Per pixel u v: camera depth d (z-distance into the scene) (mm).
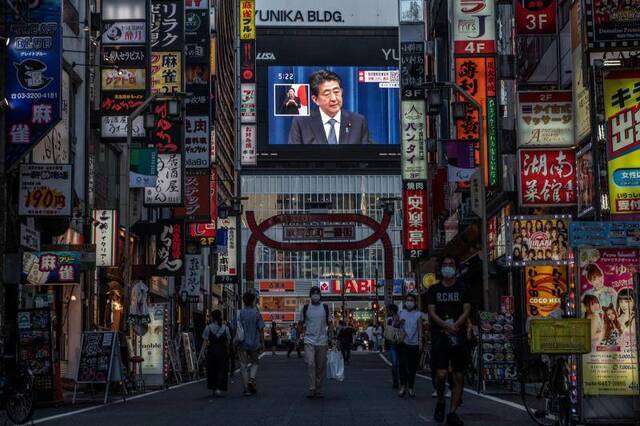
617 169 17734
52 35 19797
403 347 19078
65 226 24047
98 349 18641
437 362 12094
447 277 12195
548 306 28062
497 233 34969
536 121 25531
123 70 29438
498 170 31969
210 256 56812
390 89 143000
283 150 141500
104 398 20047
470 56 33844
